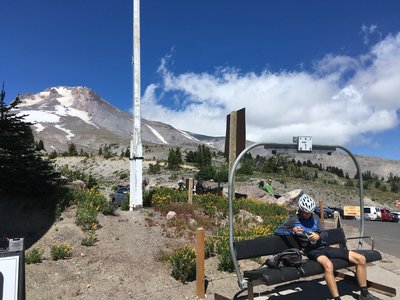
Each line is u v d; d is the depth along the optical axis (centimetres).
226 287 751
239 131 1319
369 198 7994
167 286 740
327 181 9600
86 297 677
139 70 1335
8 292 447
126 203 1303
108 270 782
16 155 1087
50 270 755
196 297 705
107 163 8169
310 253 651
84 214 1014
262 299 684
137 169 1283
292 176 8612
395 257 1049
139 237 984
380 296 689
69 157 9488
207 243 912
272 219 1378
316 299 682
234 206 1379
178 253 800
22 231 944
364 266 656
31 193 1102
